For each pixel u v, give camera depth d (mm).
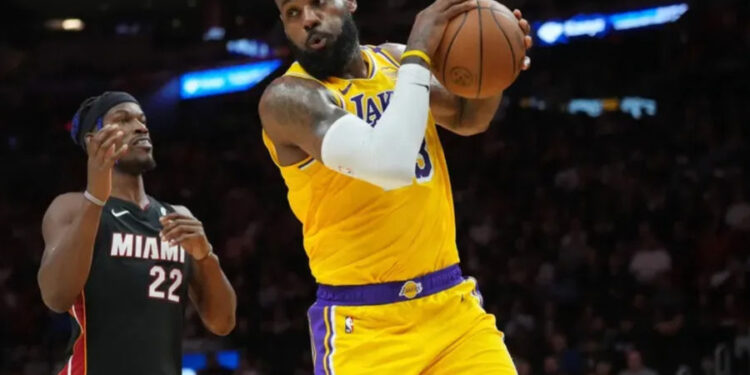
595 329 10953
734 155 13406
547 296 11844
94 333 4059
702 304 10930
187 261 4324
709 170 13258
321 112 3361
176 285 4242
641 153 14078
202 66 18875
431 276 3629
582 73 16406
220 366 11859
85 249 3922
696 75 15359
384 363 3559
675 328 10422
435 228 3621
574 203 13391
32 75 19703
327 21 3496
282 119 3428
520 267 12414
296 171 3580
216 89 18734
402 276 3584
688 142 14156
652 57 16172
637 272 11641
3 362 13227
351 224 3564
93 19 20047
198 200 16672
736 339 9391
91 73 19469
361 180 3494
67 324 13797
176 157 17797
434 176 3645
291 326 12867
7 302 14500
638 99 15898
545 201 13609
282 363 12438
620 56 16344
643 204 12906
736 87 15000
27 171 18250
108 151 3863
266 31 18578
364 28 17266
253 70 18500
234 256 14656
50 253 4027
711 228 12070
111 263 4109
